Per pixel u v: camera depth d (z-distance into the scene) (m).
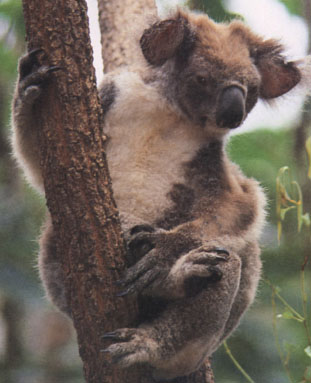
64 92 8.54
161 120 10.61
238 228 10.20
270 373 15.45
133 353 8.80
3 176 17.95
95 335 8.65
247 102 10.73
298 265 17.02
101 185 8.61
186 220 10.48
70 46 8.58
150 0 13.12
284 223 17.61
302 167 18.80
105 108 10.70
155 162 10.59
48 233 10.82
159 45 10.71
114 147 10.60
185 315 9.48
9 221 16.44
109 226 8.61
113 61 12.73
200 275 9.15
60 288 10.79
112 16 12.95
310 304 16.34
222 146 10.80
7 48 18.73
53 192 8.59
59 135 8.55
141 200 10.55
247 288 11.16
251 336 15.91
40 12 8.59
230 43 10.72
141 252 9.63
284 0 19.64
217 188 10.45
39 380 19.41
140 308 9.52
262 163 19.06
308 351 10.93
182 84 10.52
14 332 20.34
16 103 9.37
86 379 8.92
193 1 16.11
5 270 15.70
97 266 8.52
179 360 9.57
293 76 11.85
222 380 15.62
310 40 18.78
